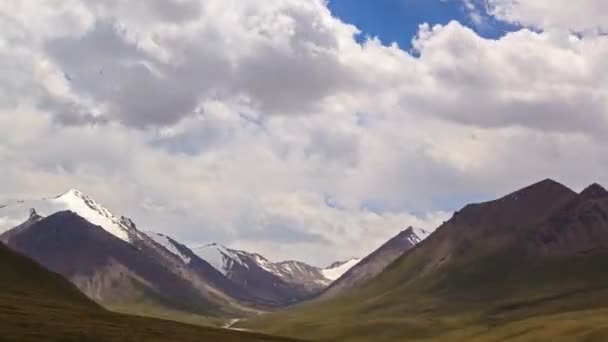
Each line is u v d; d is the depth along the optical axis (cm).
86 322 15512
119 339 13488
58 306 19062
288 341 17612
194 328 17988
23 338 12212
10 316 14562
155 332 15538
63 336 12925
